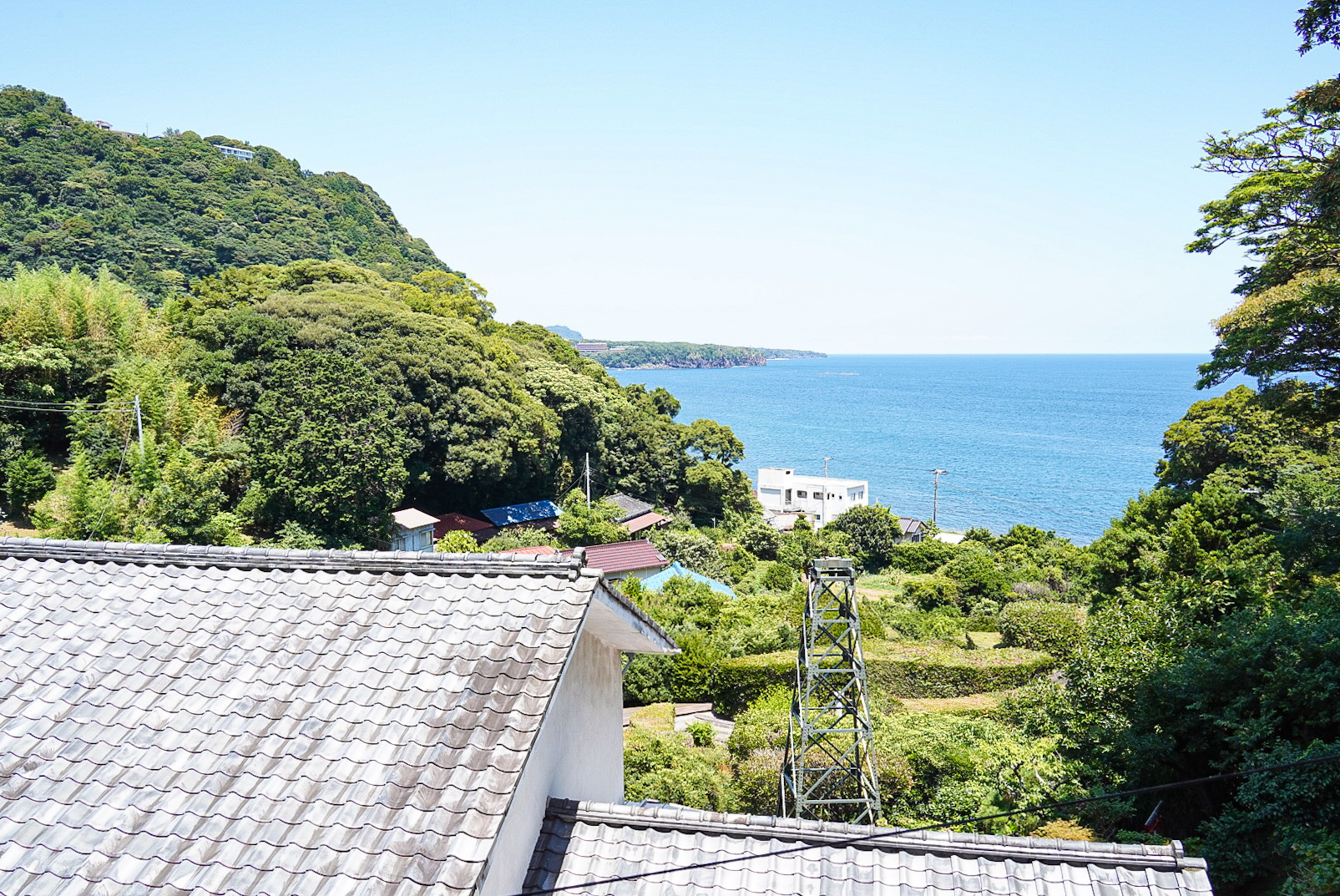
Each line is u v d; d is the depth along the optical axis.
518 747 6.10
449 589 7.76
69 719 6.70
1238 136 19.50
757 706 26.56
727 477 75.75
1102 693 18.03
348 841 5.52
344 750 6.20
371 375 43.53
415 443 48.75
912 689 28.30
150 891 5.31
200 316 46.66
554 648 6.96
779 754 20.20
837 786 18.59
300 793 5.89
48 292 37.44
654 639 9.09
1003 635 32.88
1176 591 20.78
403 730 6.30
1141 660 17.91
